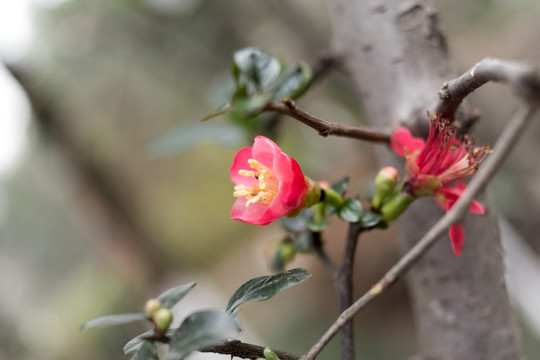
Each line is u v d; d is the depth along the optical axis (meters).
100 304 1.80
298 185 0.54
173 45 1.21
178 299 0.53
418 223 0.62
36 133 1.38
